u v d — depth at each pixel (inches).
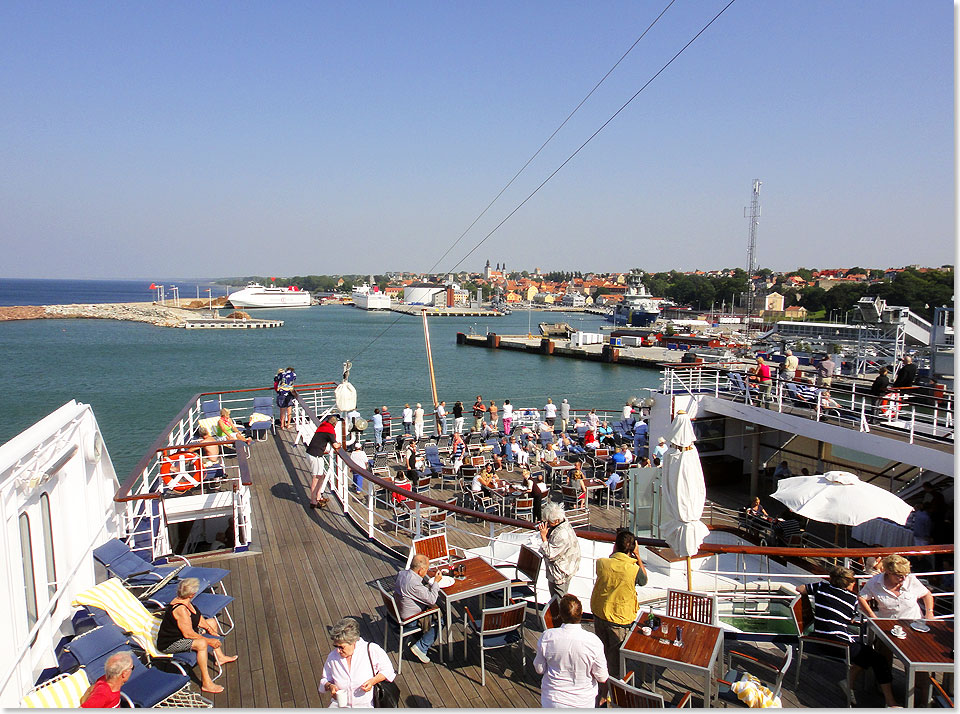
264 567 338.3
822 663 250.7
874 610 233.3
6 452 211.3
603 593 225.9
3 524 209.2
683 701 203.9
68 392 2030.0
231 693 227.1
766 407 622.8
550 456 669.3
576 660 179.8
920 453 461.1
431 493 642.8
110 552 273.0
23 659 219.3
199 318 5679.1
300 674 239.0
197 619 231.6
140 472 360.8
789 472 589.9
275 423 705.0
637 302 6136.8
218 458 459.5
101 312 5944.9
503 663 244.8
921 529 441.4
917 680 213.6
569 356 3240.7
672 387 689.6
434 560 286.2
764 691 209.6
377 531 392.8
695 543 259.6
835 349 1374.3
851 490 368.5
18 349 3284.9
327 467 464.8
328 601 298.8
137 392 2047.2
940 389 595.5
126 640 220.1
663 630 213.8
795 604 228.8
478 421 903.7
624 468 641.6
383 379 2427.4
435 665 243.1
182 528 490.0
